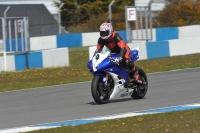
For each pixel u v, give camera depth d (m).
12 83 53.94
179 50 74.81
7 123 29.55
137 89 36.59
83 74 58.88
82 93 42.19
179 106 32.38
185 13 114.06
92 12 120.56
